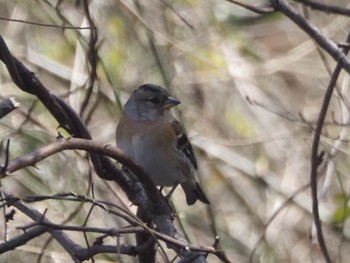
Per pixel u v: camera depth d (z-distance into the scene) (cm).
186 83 1331
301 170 1355
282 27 1470
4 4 1283
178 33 1333
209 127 1357
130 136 981
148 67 1268
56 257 1134
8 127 1175
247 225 1321
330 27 1361
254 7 750
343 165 1261
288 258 1294
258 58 1418
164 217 672
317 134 736
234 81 1367
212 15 1362
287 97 1416
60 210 1144
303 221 1327
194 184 1015
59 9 1116
